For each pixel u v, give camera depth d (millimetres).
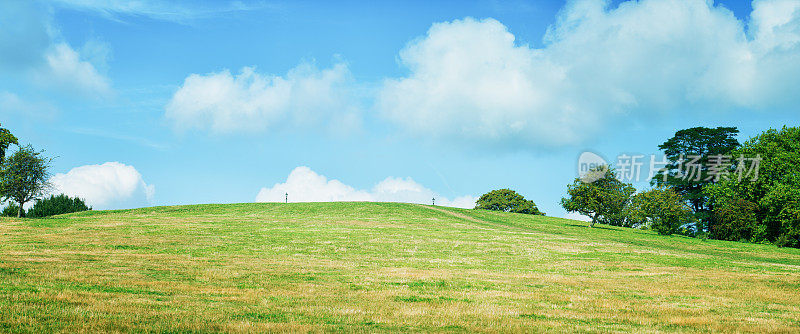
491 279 24109
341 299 17547
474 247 40250
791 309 18297
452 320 14328
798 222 57906
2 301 13992
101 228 47344
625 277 26500
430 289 20500
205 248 35125
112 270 22781
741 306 18547
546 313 16031
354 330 12695
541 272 28078
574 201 73188
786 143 67750
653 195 68562
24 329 11242
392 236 46062
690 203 80812
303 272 24516
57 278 19391
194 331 11867
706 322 15219
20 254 28094
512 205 129375
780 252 50438
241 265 26672
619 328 14070
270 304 16109
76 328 11633
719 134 77938
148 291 17500
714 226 66438
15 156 60406
